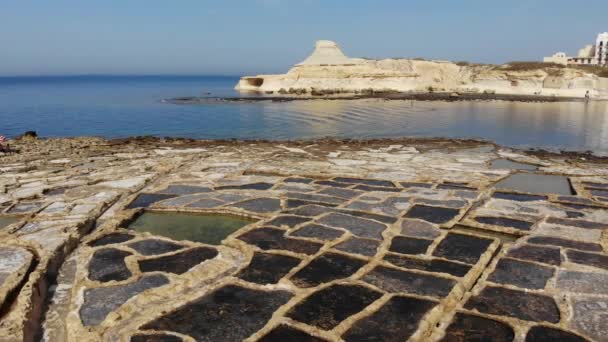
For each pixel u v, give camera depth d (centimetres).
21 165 1541
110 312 557
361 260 707
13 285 607
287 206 1002
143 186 1202
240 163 1543
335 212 953
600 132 2753
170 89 10406
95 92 8794
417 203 1018
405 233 825
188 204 1029
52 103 5509
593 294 597
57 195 1106
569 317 541
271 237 806
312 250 747
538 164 1577
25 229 839
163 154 1789
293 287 618
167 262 709
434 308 559
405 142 2217
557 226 866
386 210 967
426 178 1276
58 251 732
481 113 3959
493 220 907
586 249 750
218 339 503
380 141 2258
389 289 611
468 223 886
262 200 1052
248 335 510
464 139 2342
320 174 1332
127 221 933
